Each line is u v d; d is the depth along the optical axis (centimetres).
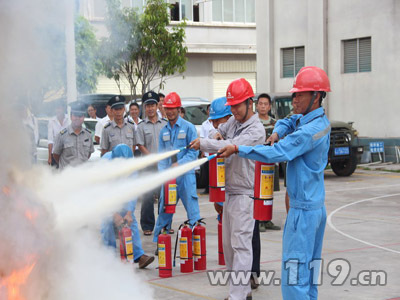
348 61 1972
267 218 475
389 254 761
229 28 2962
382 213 1085
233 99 546
